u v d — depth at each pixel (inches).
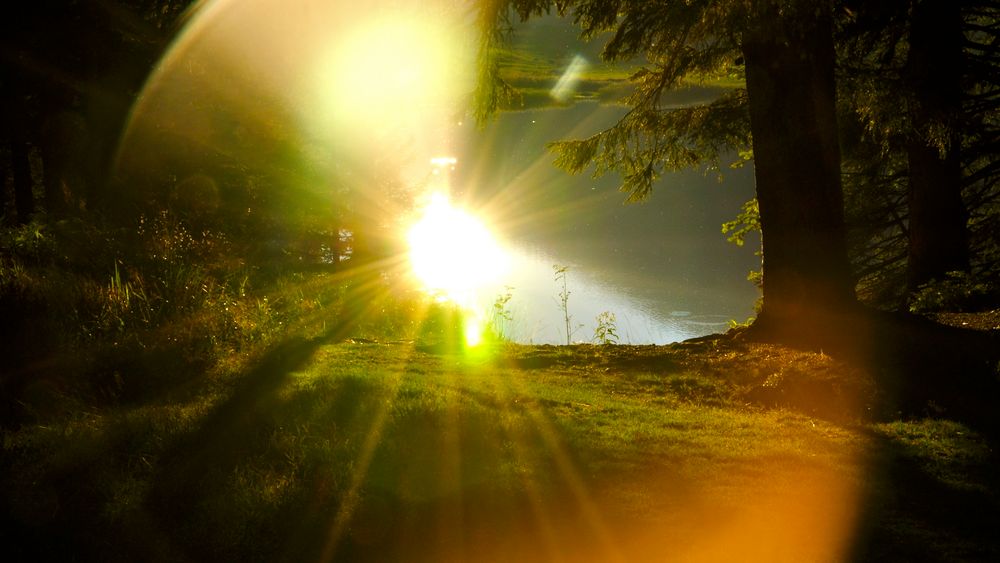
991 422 332.5
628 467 241.3
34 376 291.7
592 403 344.2
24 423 260.1
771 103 478.3
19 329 309.0
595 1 499.5
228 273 516.1
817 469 255.0
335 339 477.1
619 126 567.2
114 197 628.4
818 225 477.4
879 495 232.2
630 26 492.7
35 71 625.3
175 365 332.5
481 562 183.0
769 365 414.3
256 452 232.7
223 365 348.8
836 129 480.1
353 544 188.4
